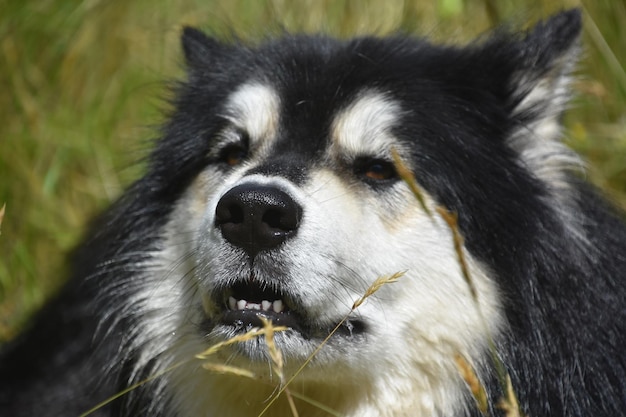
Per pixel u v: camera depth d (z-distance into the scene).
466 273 5.74
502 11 11.18
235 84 7.43
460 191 6.75
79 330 9.02
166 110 8.91
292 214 6.08
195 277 6.57
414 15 11.51
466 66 7.25
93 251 8.68
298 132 6.81
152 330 7.25
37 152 11.59
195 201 7.18
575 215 7.05
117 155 11.68
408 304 6.57
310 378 6.45
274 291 6.23
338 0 11.82
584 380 6.76
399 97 6.88
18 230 11.09
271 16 11.83
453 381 6.71
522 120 7.17
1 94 11.84
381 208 6.63
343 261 6.27
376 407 6.69
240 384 6.89
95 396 7.99
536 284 6.75
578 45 7.11
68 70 12.18
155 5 12.69
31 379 9.27
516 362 6.69
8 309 10.46
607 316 6.86
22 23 12.08
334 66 7.11
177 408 7.23
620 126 10.65
